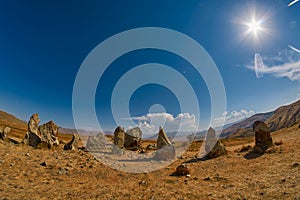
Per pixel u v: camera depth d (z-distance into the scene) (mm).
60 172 17953
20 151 23281
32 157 21547
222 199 12727
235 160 23938
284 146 26016
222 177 17891
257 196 12766
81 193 13688
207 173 20266
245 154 26141
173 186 15750
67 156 24703
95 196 13227
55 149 29203
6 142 26609
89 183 16156
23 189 13320
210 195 13469
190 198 13055
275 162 20625
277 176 16344
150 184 16234
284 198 12000
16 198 11758
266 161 21531
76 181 16422
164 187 15430
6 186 13375
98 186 15406
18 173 16266
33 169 17812
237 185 15289
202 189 14867
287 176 15938
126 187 15391
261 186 14398
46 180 15781
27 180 15195
